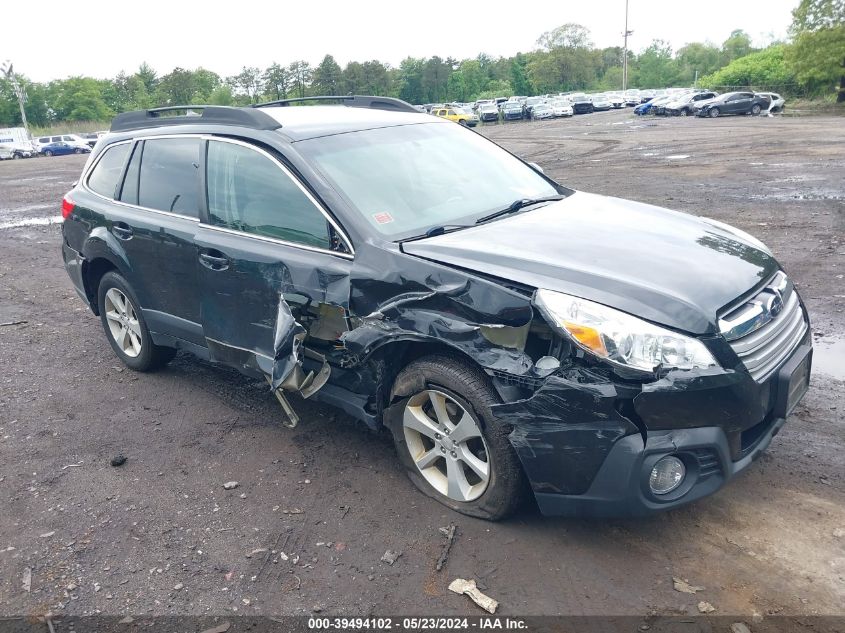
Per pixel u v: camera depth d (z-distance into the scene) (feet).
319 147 13.47
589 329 9.47
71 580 10.65
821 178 44.34
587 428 9.47
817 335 18.29
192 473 13.44
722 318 9.85
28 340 21.72
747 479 11.97
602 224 12.62
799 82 167.53
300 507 12.12
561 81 398.21
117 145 17.62
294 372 12.32
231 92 351.46
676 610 9.25
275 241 13.06
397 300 11.11
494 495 10.84
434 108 172.55
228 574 10.57
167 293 15.60
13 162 144.25
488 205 13.74
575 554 10.44
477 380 10.53
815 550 10.18
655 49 425.69
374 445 14.05
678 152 67.46
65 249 18.98
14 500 12.86
